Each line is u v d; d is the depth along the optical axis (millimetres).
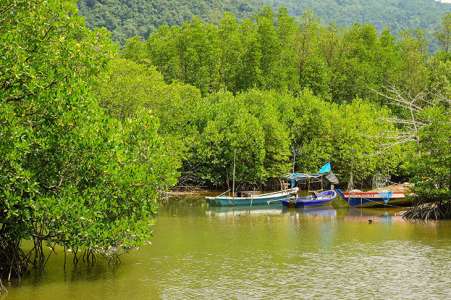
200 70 83375
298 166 69812
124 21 154500
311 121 69625
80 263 27359
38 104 20594
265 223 42656
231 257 29719
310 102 70438
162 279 25078
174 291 23266
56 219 20984
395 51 95438
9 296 21875
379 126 68125
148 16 158250
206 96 79500
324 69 86500
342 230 39094
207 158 65812
